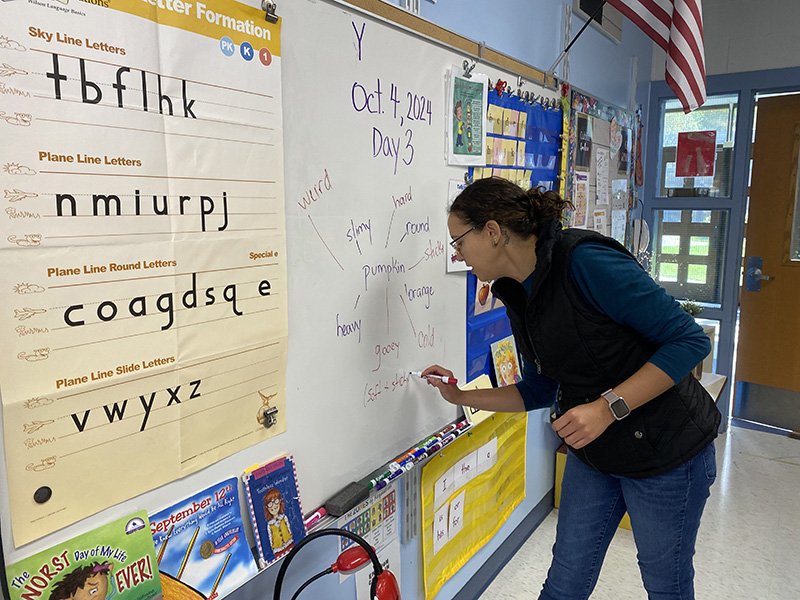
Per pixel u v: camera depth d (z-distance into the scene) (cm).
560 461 252
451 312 154
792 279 333
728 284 346
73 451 69
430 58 132
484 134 158
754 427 357
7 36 59
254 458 94
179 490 82
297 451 104
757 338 351
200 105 79
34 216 62
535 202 114
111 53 68
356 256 114
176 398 80
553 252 112
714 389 281
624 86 301
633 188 313
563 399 132
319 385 108
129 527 75
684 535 127
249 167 88
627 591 200
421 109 131
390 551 144
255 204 89
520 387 147
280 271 95
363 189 114
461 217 118
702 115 347
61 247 65
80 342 68
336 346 111
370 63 113
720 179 346
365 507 132
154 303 76
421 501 153
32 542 66
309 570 115
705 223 354
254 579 102
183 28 76
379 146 118
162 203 75
